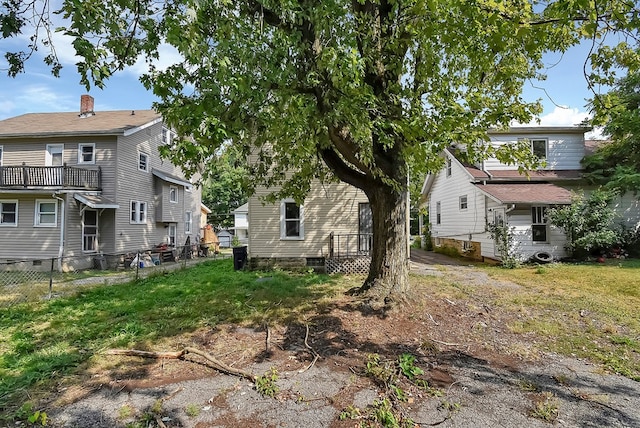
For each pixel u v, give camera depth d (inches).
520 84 229.3
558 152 583.8
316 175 309.9
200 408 127.4
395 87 197.5
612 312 243.6
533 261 504.4
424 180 840.9
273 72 154.7
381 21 216.8
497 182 566.9
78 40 112.0
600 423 119.3
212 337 198.2
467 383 147.2
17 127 641.0
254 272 437.1
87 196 569.6
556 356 177.0
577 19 121.6
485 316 233.8
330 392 138.6
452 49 184.2
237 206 1692.9
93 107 740.7
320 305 247.9
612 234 478.3
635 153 531.8
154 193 747.4
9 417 121.2
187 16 124.0
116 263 586.2
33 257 551.2
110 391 139.9
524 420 120.7
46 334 209.2
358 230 468.8
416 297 252.2
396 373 153.4
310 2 166.9
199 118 133.6
